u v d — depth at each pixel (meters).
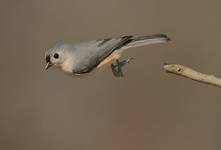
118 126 5.48
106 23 5.60
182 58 5.55
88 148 5.47
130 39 4.96
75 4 5.62
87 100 5.51
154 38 4.96
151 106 5.49
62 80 5.54
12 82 5.55
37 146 5.49
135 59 5.53
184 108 5.48
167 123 5.47
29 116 5.52
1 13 5.62
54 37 5.61
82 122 5.50
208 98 5.49
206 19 5.59
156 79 5.52
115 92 5.51
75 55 4.96
